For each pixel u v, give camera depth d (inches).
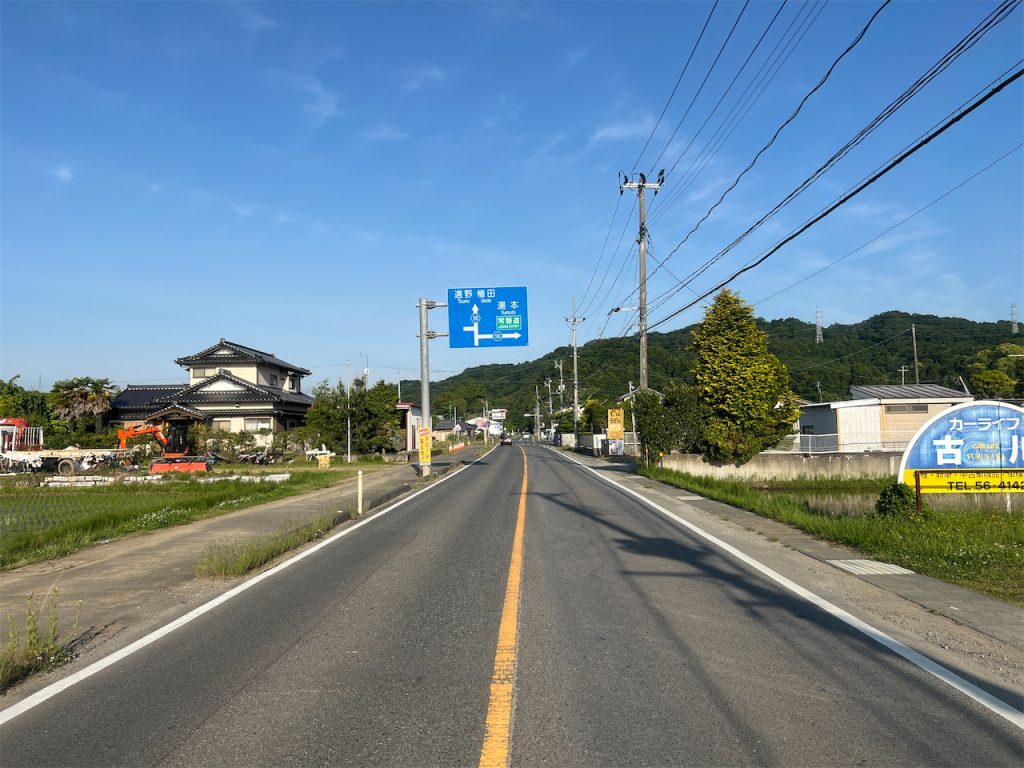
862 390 1551.4
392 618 270.2
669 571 358.0
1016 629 252.5
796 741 161.6
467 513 626.5
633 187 1211.2
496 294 1101.7
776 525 526.3
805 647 231.1
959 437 529.7
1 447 1481.3
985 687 196.4
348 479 1101.7
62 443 1772.9
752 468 1144.2
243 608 289.4
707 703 183.9
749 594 306.7
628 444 1934.1
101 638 250.4
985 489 523.5
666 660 218.4
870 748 158.1
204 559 382.3
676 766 149.9
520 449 2824.8
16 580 352.2
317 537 488.1
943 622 261.9
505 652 226.7
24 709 184.5
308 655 226.4
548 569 364.5
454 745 160.4
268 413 1939.0
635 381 3388.3
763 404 1138.0
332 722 173.9
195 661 222.2
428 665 215.5
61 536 488.1
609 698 187.8
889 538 417.4
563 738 163.5
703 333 1186.0
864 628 253.1
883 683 198.7
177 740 164.6
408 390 6540.4
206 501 733.9
